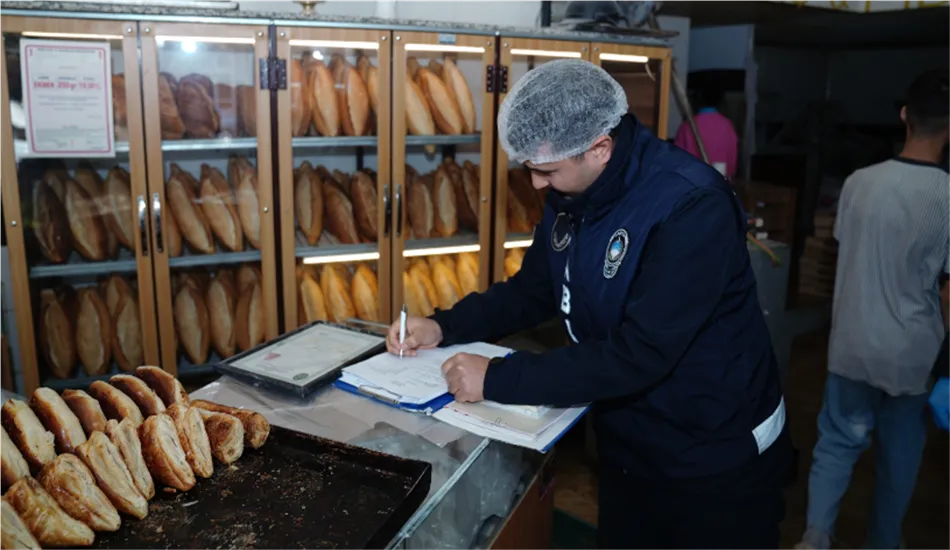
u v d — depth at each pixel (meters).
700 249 1.19
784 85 6.54
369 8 2.70
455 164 2.61
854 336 2.15
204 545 0.87
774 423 1.41
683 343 1.21
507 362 1.28
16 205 1.93
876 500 2.27
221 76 2.14
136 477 0.96
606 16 2.60
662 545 1.48
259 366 1.40
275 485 1.01
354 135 2.33
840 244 2.25
